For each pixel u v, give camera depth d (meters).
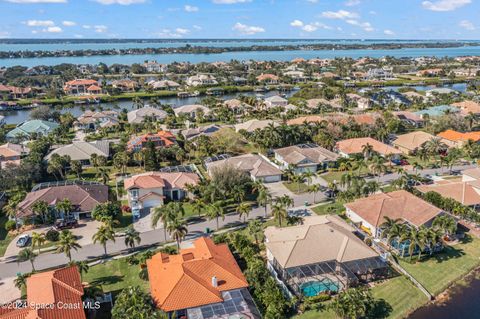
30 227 78.44
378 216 73.50
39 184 91.31
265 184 100.62
